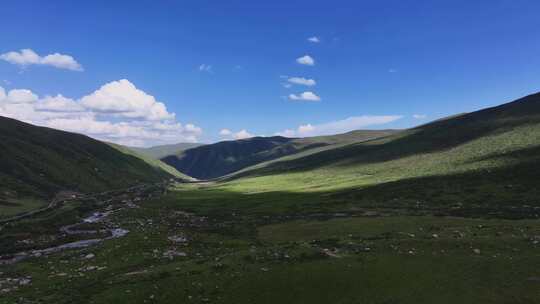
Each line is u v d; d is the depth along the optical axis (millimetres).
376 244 58594
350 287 43719
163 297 43500
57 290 49375
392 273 46188
